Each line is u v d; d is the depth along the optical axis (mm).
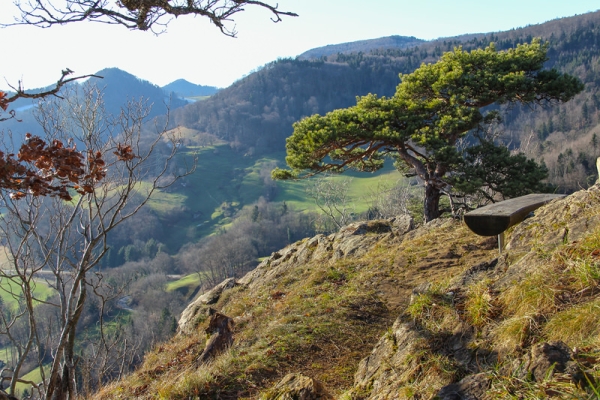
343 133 14758
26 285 4457
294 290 8953
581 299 3232
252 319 7832
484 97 14750
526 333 3158
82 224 5305
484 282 4012
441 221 10805
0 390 3898
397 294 7379
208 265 56625
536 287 3459
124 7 3729
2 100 3285
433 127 15281
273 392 4082
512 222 5395
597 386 2373
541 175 14367
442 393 3000
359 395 3783
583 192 4957
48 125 5824
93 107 5973
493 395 2734
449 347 3547
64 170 3371
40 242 4832
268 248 64625
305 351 5875
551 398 2473
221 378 5293
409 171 19375
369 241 11422
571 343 2893
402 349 3912
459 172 14953
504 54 16125
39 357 4625
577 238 4129
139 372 7742
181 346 8703
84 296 4598
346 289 7852
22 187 3188
